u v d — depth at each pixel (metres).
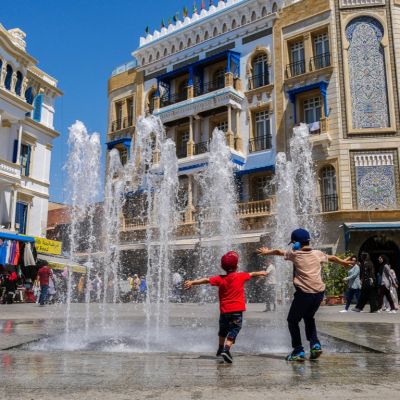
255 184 29.64
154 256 30.44
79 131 19.75
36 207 31.95
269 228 27.11
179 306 22.22
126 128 36.69
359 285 17.02
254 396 3.71
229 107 30.11
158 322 12.48
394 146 25.95
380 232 24.91
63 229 40.84
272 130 29.25
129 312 17.62
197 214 30.41
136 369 5.10
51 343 7.84
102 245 34.38
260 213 27.45
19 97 29.73
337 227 25.45
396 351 6.61
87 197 19.78
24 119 30.38
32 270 28.17
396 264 24.91
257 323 11.94
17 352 6.67
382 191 25.66
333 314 15.69
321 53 28.48
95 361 5.74
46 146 33.59
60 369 5.09
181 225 30.30
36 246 28.97
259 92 30.12
